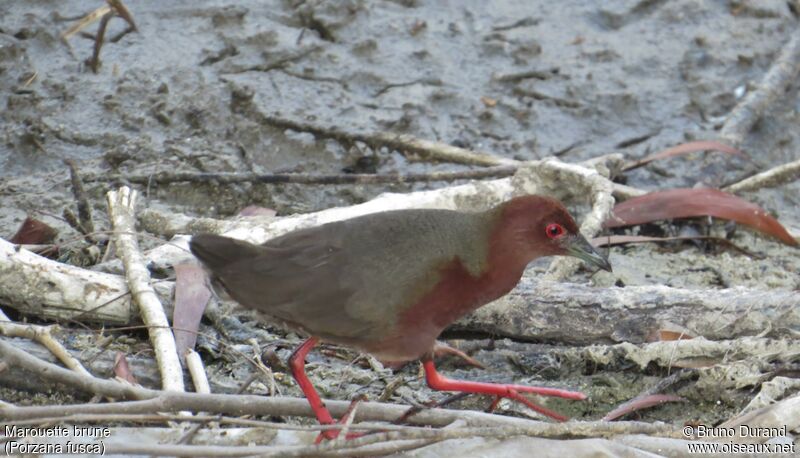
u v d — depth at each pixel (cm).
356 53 1489
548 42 1527
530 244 917
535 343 1079
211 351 1030
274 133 1402
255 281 885
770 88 1473
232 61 1472
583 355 1040
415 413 904
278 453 807
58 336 1029
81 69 1448
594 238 1210
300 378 914
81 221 1200
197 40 1495
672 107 1473
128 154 1357
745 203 1244
